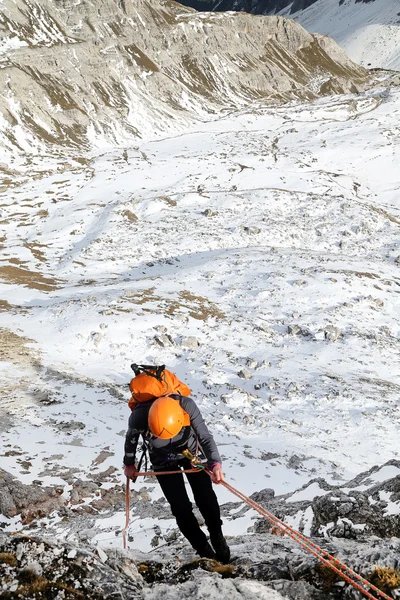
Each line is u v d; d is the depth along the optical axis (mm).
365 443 16719
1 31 120938
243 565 4898
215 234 50906
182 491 4887
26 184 69625
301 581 4363
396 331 29297
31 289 34719
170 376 4965
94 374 21000
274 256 39406
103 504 10562
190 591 3955
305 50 180625
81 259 43406
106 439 14172
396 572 4242
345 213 59469
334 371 23141
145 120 114750
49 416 15664
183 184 69000
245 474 12641
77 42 125562
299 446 16078
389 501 7672
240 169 77562
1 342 23000
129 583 4066
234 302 31219
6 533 4336
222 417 18219
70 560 4047
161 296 30906
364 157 87625
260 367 23062
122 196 63500
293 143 95438
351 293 32812
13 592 3664
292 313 29562
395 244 52906
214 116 126750
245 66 154875
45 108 104500
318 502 8156
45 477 11516
